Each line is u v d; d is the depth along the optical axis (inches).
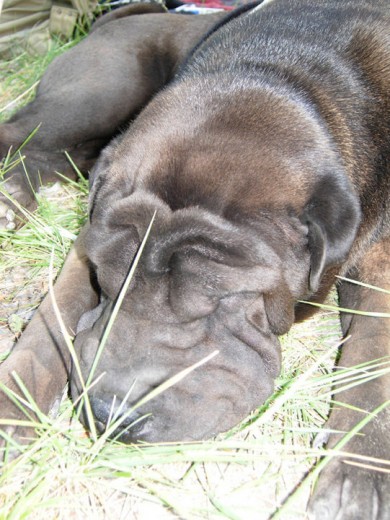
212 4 53.6
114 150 32.0
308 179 30.0
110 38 43.8
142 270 29.0
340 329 35.0
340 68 33.4
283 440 30.9
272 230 29.3
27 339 31.8
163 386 28.5
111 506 28.9
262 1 41.0
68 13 57.1
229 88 31.2
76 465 29.2
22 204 40.9
